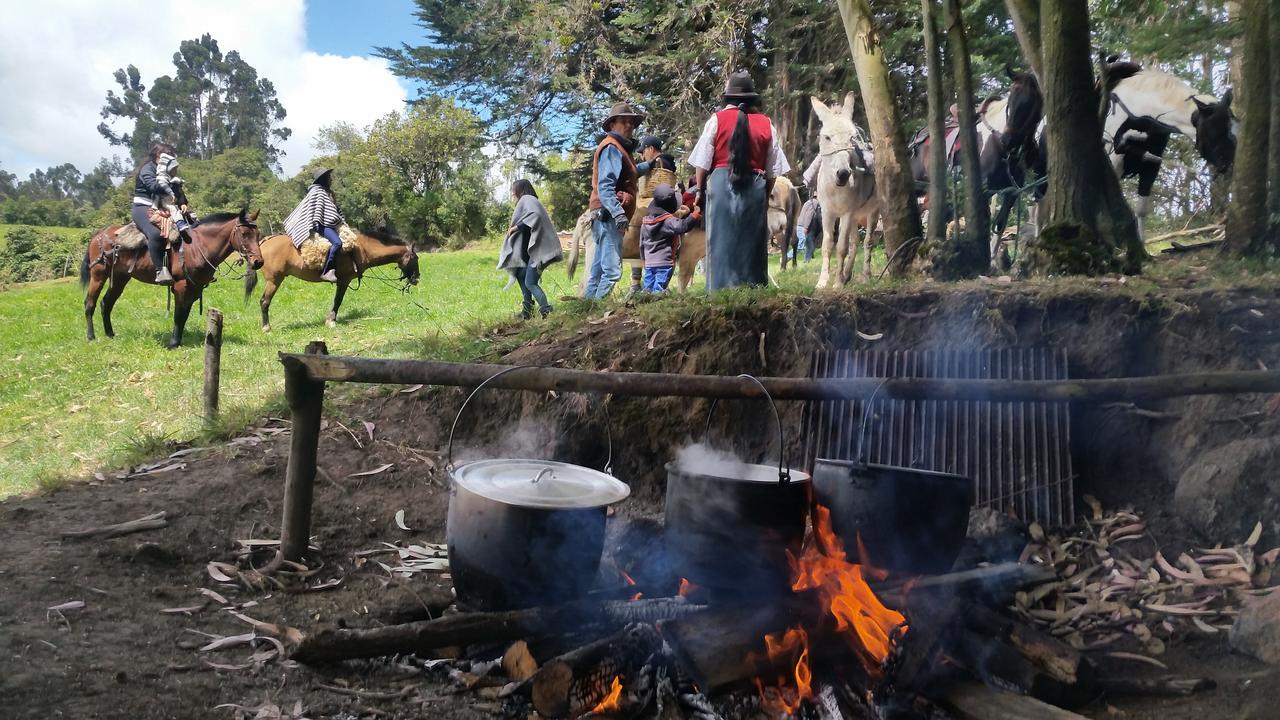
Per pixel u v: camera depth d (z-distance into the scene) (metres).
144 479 5.20
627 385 3.58
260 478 5.12
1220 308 4.86
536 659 3.36
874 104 7.93
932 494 3.48
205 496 4.86
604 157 8.02
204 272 11.73
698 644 3.15
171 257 11.59
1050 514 4.72
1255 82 6.09
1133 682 3.27
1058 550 4.40
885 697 3.25
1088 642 3.68
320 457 5.49
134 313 15.73
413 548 4.64
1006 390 3.40
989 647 3.34
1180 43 10.62
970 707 3.13
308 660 3.26
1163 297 5.02
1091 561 4.32
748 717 3.13
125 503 4.74
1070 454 4.84
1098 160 6.17
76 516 4.55
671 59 20.92
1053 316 5.26
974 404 5.14
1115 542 4.43
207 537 4.43
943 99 7.38
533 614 3.34
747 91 6.84
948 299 5.58
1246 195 6.15
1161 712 3.10
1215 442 4.59
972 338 5.40
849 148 9.82
